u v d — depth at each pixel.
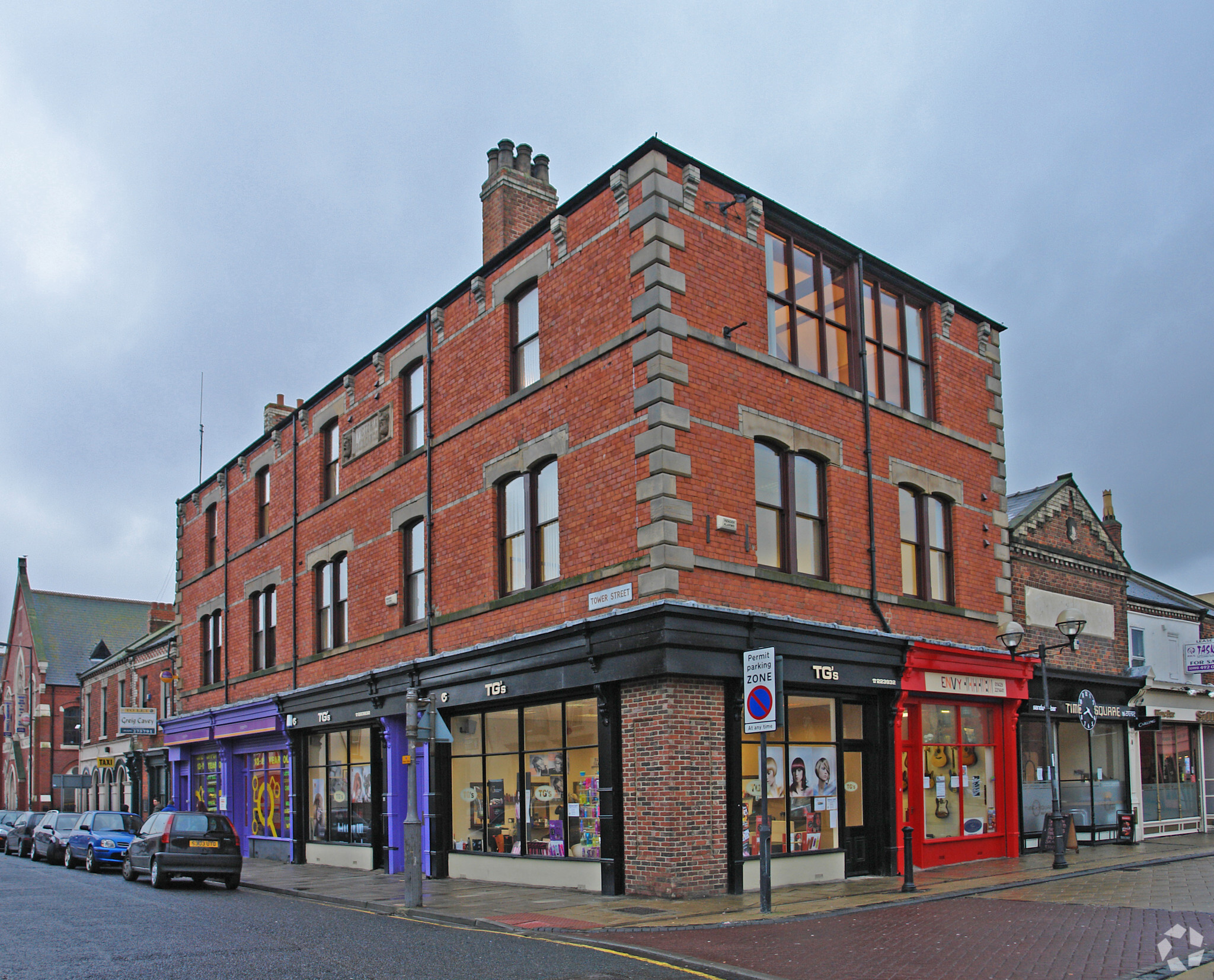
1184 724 25.38
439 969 9.22
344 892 16.84
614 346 15.12
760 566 15.27
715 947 10.10
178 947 11.05
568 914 12.61
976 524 19.83
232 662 28.19
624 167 15.33
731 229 15.81
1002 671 19.14
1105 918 11.55
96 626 60.25
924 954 9.64
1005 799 19.28
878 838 16.44
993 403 20.89
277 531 26.02
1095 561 23.38
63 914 14.55
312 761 24.12
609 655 14.30
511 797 16.94
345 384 23.23
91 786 42.72
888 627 16.91
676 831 13.28
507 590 17.41
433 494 19.45
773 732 14.89
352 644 21.81
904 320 19.28
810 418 16.52
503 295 18.03
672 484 14.06
